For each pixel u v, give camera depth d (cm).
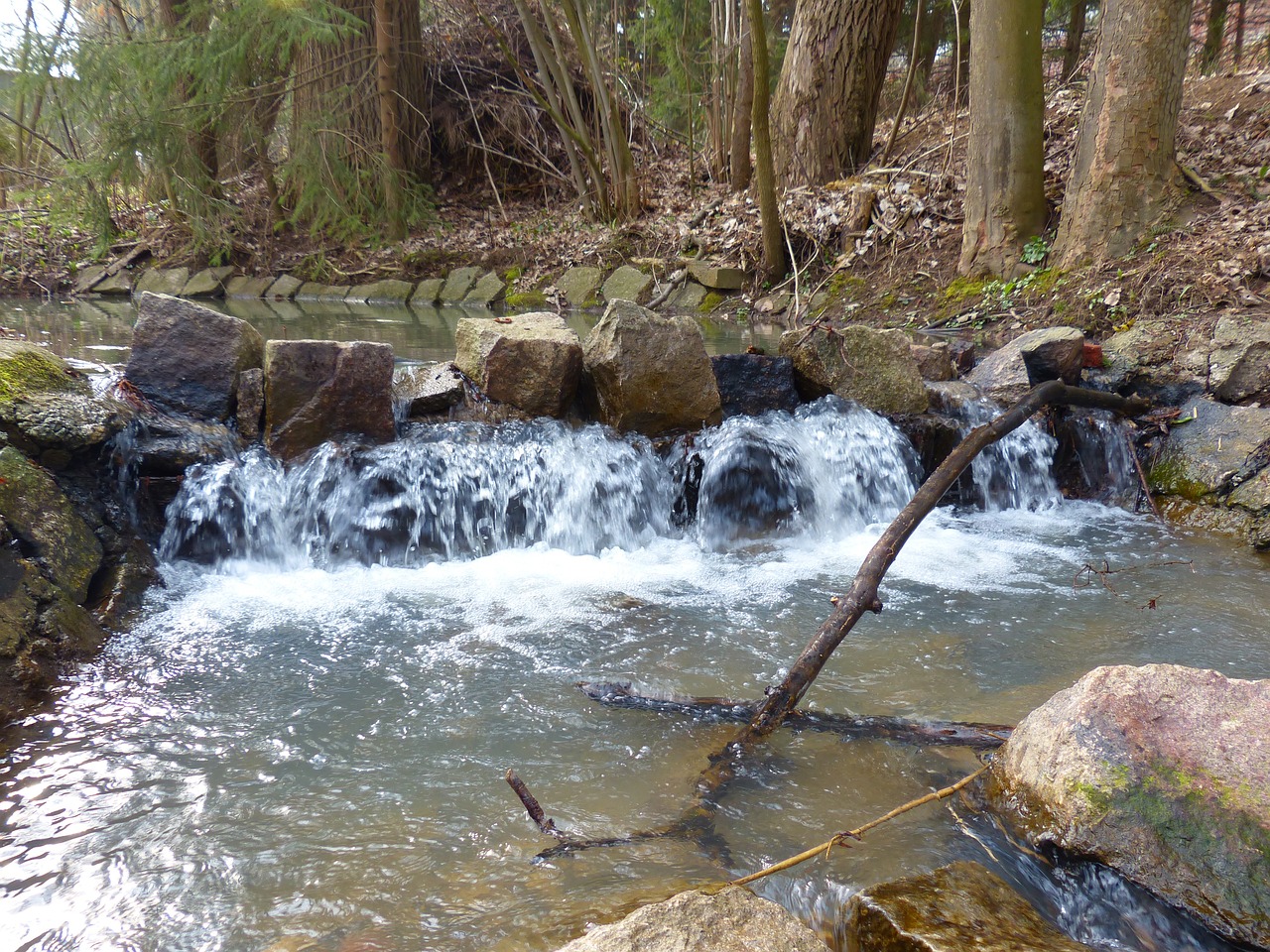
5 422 339
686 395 473
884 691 298
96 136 1305
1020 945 179
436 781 243
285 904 196
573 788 240
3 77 1341
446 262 1300
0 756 249
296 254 1363
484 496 430
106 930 188
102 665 302
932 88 1554
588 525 444
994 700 293
